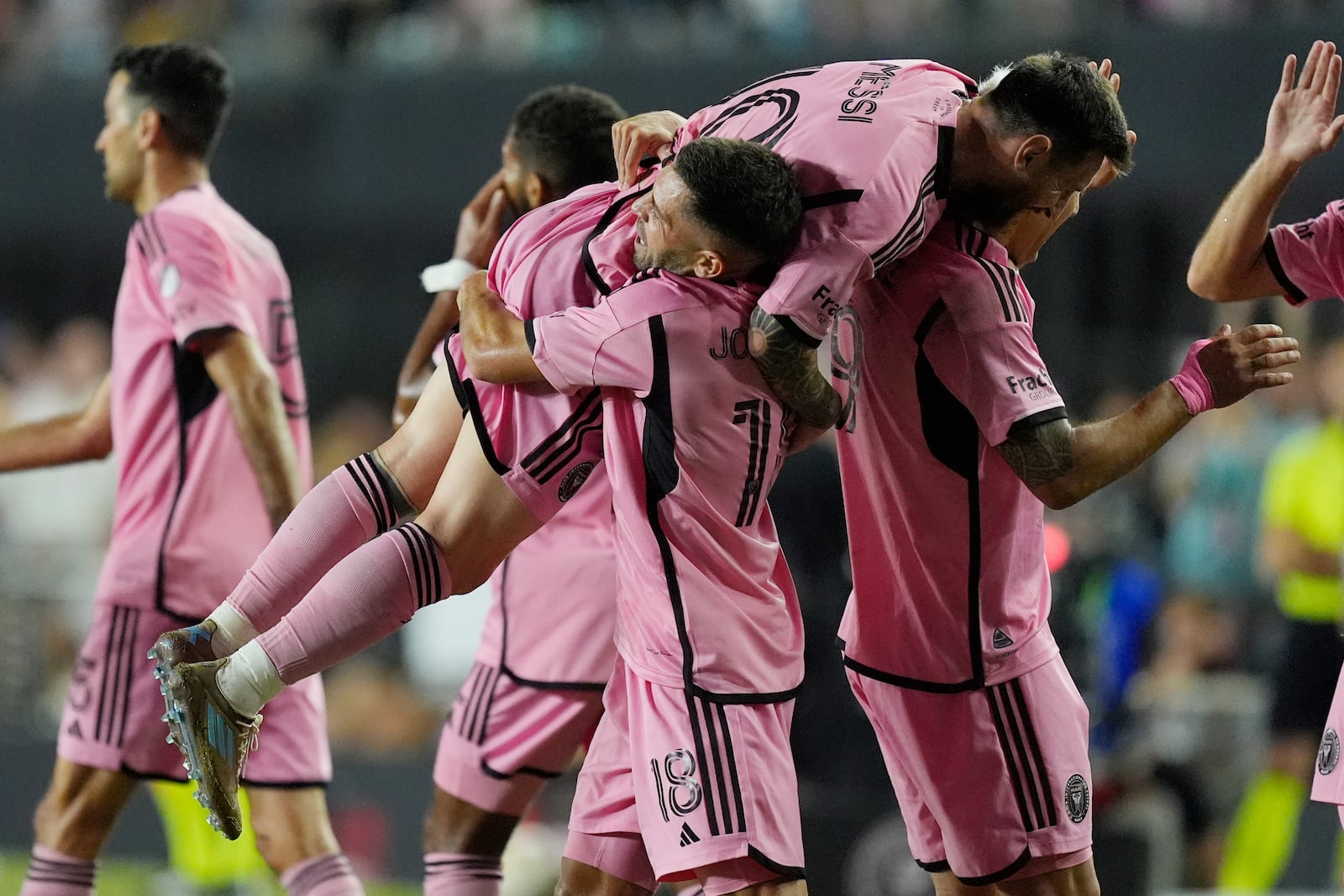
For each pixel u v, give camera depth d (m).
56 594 31.86
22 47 43.94
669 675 11.29
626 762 12.03
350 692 30.50
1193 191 32.91
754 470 11.29
